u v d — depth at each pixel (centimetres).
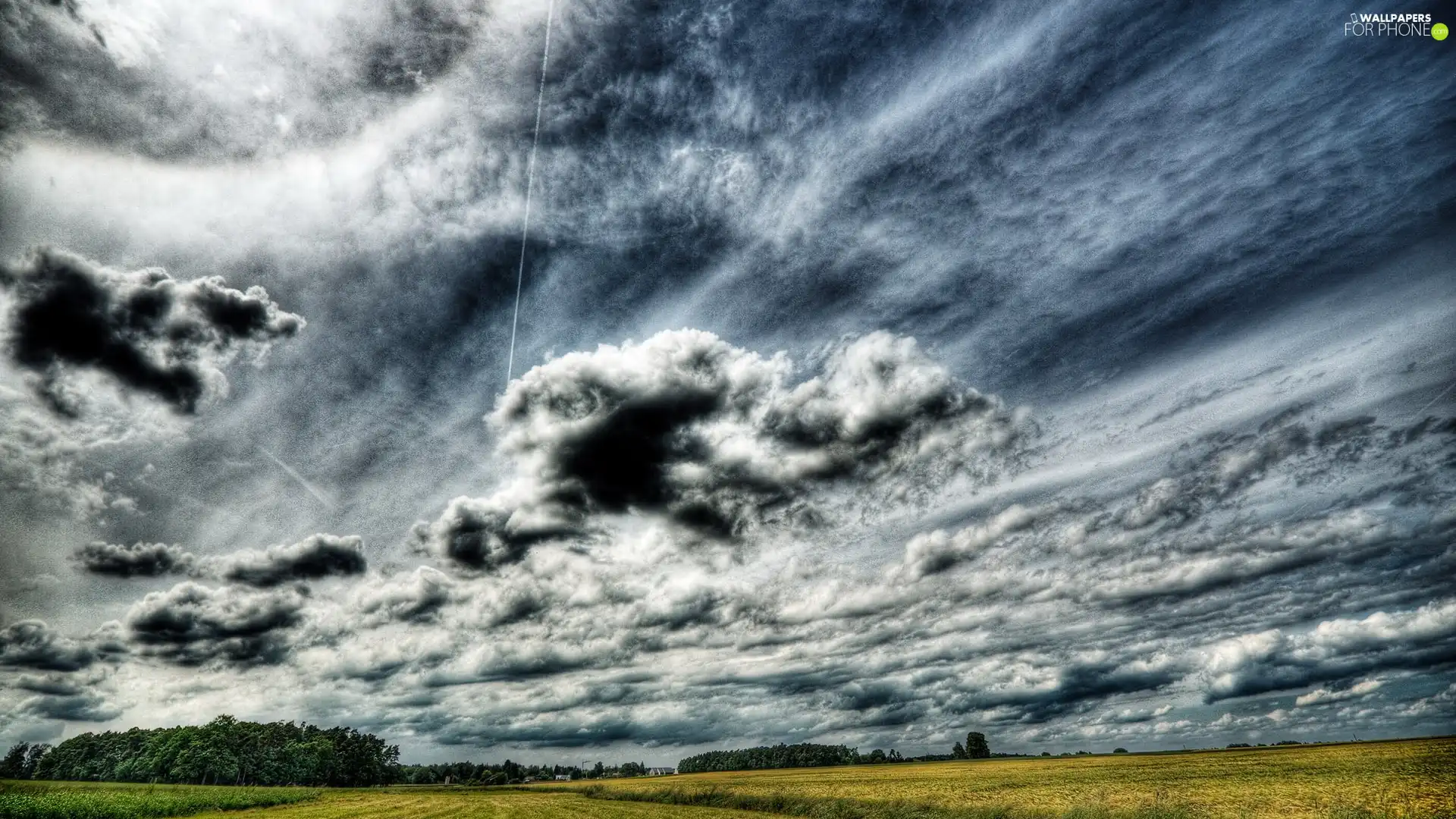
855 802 4253
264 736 13075
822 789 5769
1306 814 3031
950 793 4562
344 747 15112
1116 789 4359
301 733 14938
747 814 4769
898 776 7581
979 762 11075
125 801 5322
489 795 9506
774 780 7938
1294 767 5544
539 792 10325
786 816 4509
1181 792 4034
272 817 5294
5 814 4844
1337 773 4800
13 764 13275
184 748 11569
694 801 6306
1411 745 7944
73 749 13388
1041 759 11025
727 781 8706
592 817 4791
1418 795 3378
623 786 10238
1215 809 3250
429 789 12862
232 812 5872
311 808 6450
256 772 12194
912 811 3759
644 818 4631
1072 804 3541
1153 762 7881
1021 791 4534
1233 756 8238
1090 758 10388
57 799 5128
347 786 14225
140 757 11931
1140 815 3131
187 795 6669
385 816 5297
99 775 12700
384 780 15738
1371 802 3231
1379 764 5328
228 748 11994
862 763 16150
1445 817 2817
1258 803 3384
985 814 3394
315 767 13412
